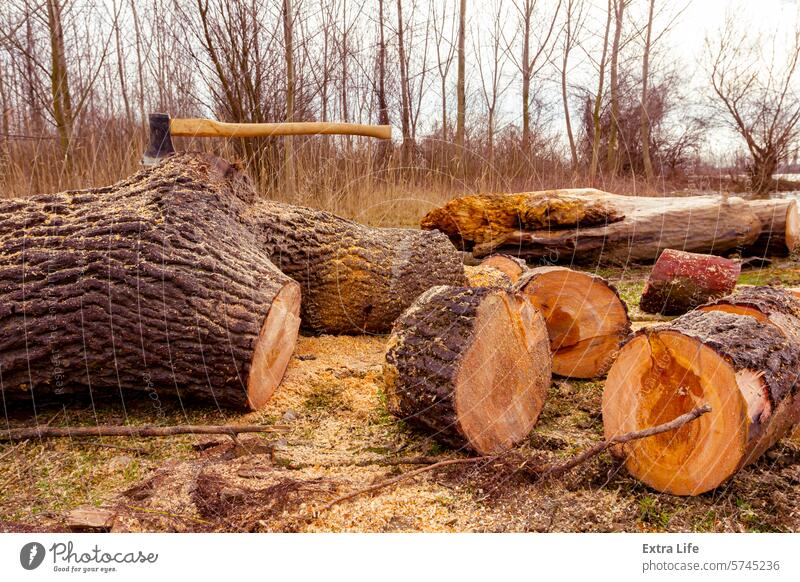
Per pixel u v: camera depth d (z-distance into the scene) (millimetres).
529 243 6113
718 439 1913
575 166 7566
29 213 2701
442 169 6574
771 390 1934
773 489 2053
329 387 2986
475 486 2115
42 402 2686
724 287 4320
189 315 2516
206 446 2414
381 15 10148
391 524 1904
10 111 6789
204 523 1897
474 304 2264
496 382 2303
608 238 5984
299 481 2078
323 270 3637
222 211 3113
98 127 8305
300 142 6301
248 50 6418
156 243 2613
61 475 2205
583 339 3117
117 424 2607
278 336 2805
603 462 2215
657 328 2084
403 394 2318
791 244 6352
